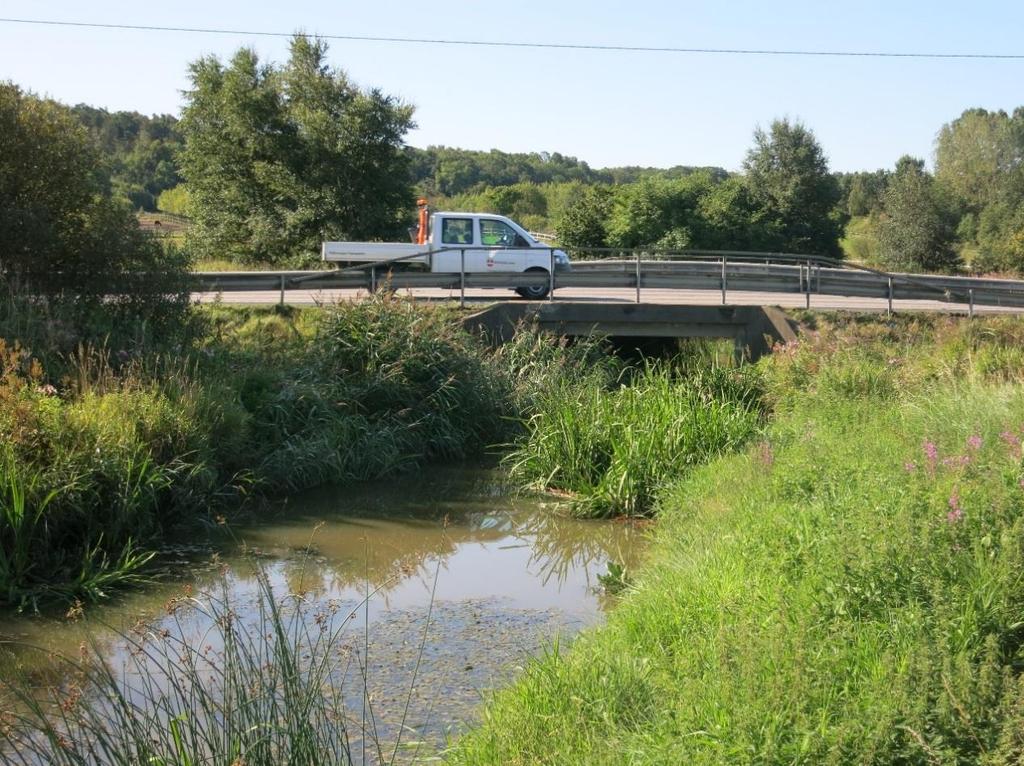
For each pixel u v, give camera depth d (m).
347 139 39.47
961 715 4.21
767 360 15.98
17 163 13.64
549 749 4.66
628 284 20.06
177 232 41.50
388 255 19.72
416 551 9.69
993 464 6.90
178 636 7.05
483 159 129.00
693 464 11.36
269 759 4.24
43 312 12.39
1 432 9.03
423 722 5.70
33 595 7.88
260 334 15.28
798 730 4.25
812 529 6.57
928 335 17.58
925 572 5.34
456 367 14.52
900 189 56.56
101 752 4.77
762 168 58.94
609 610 7.75
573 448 11.98
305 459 11.98
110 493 9.23
